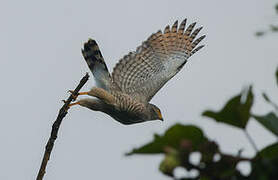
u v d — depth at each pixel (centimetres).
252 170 323
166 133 344
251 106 335
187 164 310
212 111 338
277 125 348
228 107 336
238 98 334
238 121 338
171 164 308
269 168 318
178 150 316
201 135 341
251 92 336
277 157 324
